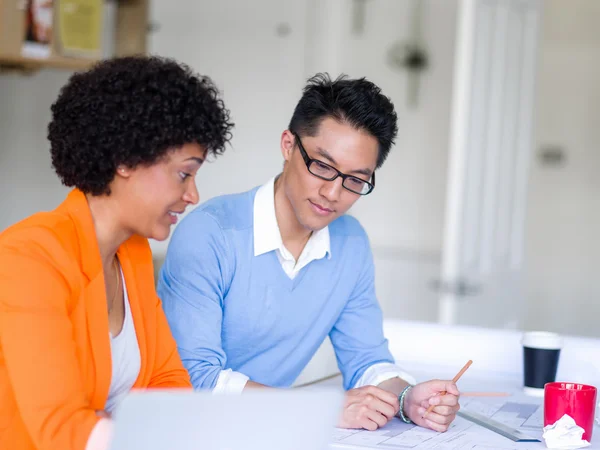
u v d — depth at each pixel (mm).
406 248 4777
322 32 4715
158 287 1659
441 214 4742
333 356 2127
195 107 1165
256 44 4695
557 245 4836
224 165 4738
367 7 4746
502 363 1976
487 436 1413
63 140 1169
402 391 1555
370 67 4777
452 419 1468
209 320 1585
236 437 927
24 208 4570
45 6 2566
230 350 1705
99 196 1210
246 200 1686
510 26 3408
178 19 4742
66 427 1039
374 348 1795
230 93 4727
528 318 4883
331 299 1749
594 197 4770
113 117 1127
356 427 1444
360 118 1498
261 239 1636
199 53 4742
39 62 2617
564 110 4789
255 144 4723
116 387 1296
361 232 1816
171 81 1152
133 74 1141
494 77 3316
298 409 940
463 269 3221
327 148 1508
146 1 2912
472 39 3121
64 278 1135
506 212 3535
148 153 1143
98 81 1145
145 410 884
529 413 1582
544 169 4828
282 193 1650
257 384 1530
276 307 1675
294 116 1583
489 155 3344
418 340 2031
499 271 3518
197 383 1523
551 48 4789
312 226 1570
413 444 1339
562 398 1383
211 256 1602
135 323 1326
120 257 1325
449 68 4691
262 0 4676
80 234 1185
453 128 3162
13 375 1065
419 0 4688
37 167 4543
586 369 1886
